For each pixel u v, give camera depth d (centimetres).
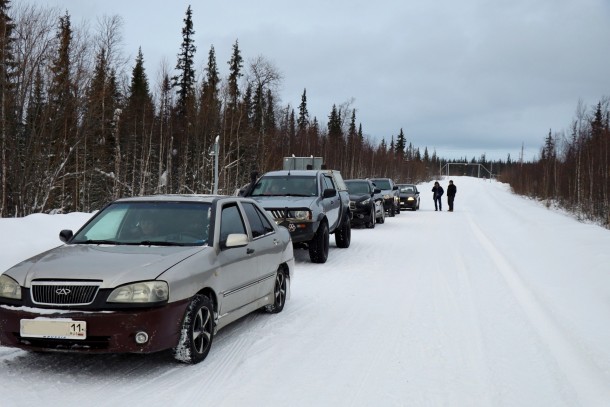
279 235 763
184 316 507
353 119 8469
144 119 4412
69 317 462
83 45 2433
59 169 2267
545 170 6444
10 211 2138
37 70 2200
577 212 3803
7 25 2105
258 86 5053
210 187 4347
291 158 2983
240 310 627
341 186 1517
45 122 2155
